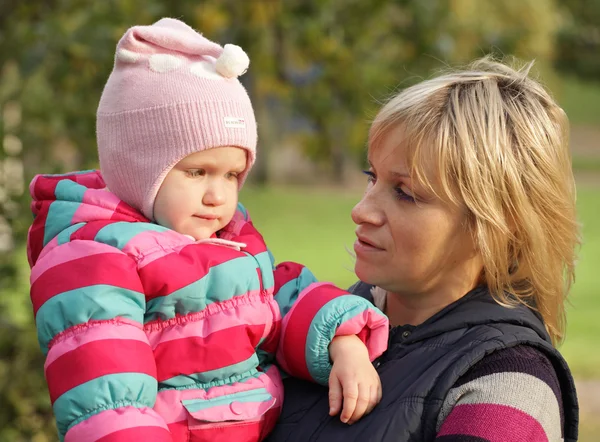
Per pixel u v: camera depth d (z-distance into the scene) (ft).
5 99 20.57
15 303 24.63
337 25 21.08
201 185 10.01
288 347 9.81
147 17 20.04
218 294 9.57
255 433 9.42
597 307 45.39
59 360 8.66
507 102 9.19
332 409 9.07
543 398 8.27
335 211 82.84
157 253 9.41
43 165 20.25
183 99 9.85
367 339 9.64
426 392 8.54
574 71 137.90
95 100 20.47
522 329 8.83
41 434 20.68
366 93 20.61
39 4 21.33
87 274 8.98
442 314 9.29
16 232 19.26
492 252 9.04
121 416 8.39
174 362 9.32
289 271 10.78
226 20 21.02
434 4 21.71
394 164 9.27
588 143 135.95
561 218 9.39
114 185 10.18
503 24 67.92
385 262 9.45
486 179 8.91
